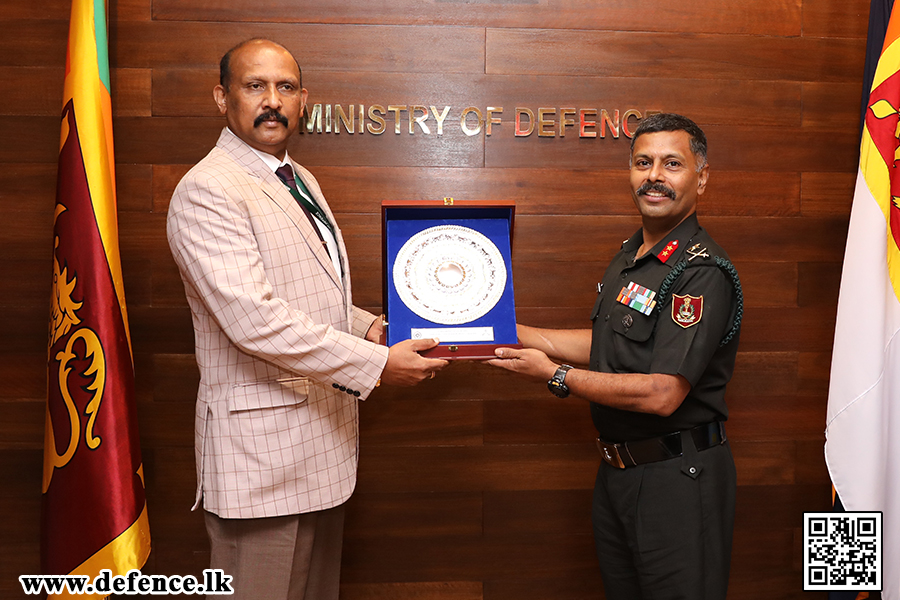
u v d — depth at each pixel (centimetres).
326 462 158
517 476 217
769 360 222
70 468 171
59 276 175
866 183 180
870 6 207
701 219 219
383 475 215
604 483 174
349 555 215
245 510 148
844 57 220
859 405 176
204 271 145
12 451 209
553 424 217
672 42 215
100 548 168
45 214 207
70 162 176
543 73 213
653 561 158
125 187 206
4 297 207
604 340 169
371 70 209
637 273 166
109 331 173
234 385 153
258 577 152
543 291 216
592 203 215
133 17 204
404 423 215
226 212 147
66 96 179
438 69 211
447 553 217
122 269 207
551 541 218
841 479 178
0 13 205
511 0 211
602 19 213
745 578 222
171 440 210
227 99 162
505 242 173
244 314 144
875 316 176
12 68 205
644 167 163
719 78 217
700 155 164
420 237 172
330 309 161
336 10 207
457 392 216
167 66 205
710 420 163
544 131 213
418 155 211
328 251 170
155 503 209
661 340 155
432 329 164
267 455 150
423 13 209
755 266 220
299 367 148
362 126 209
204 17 205
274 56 160
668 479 158
